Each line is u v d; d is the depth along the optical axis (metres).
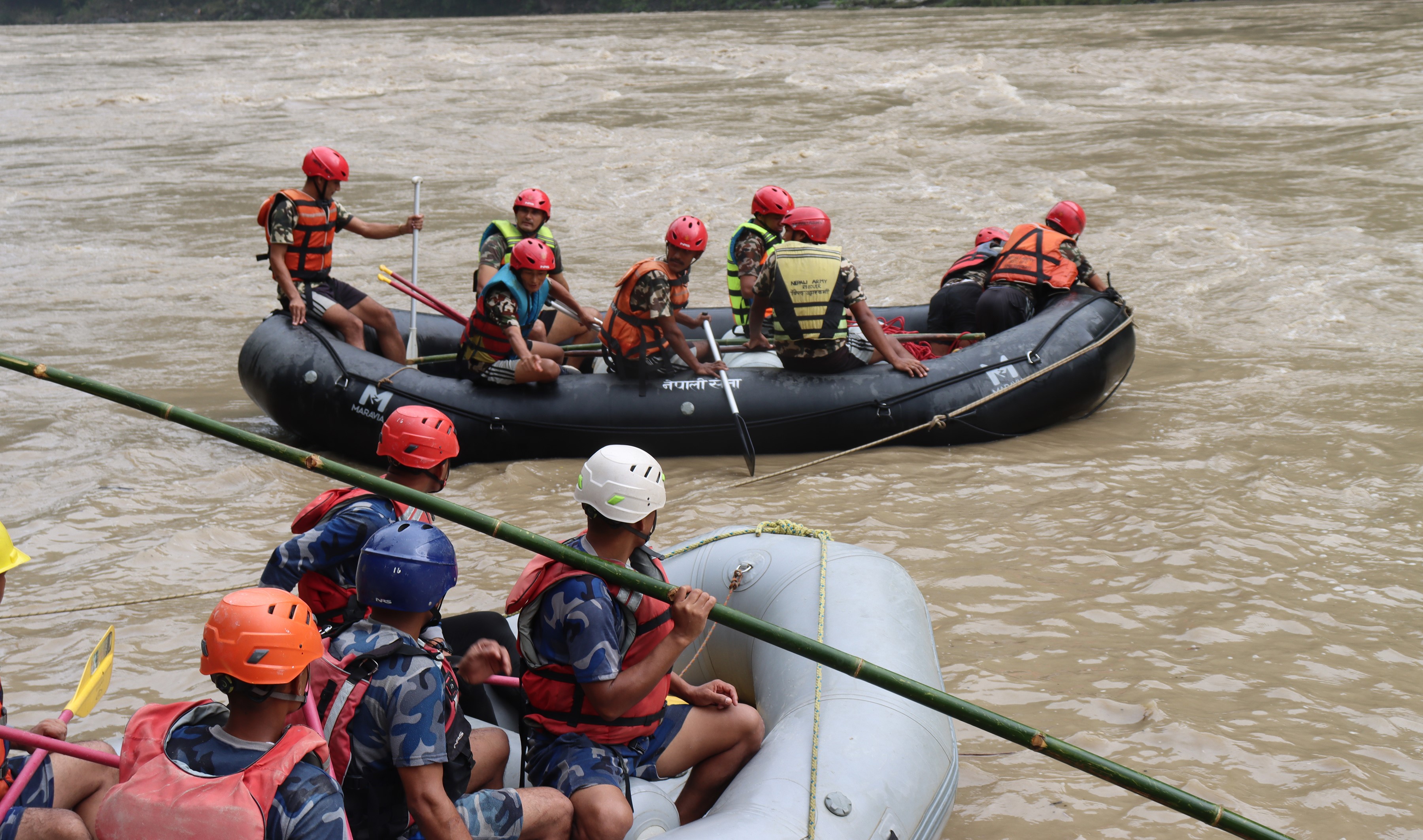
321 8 106.19
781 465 8.45
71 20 117.50
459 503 7.74
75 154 27.36
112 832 2.68
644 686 3.39
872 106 30.34
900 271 14.88
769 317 9.62
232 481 8.19
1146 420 9.16
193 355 11.88
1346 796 4.29
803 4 82.19
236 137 29.48
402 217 19.58
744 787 3.66
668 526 7.20
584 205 20.39
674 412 8.48
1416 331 11.64
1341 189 18.50
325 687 3.12
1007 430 8.76
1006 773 4.55
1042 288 9.60
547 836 3.40
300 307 8.84
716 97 33.31
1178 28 43.97
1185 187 19.39
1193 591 6.05
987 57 37.69
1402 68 30.08
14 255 17.22
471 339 8.56
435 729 3.08
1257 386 10.00
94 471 8.30
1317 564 6.36
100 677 3.70
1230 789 4.34
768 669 4.43
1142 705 4.96
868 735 3.82
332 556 4.05
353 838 3.15
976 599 6.04
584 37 57.84
